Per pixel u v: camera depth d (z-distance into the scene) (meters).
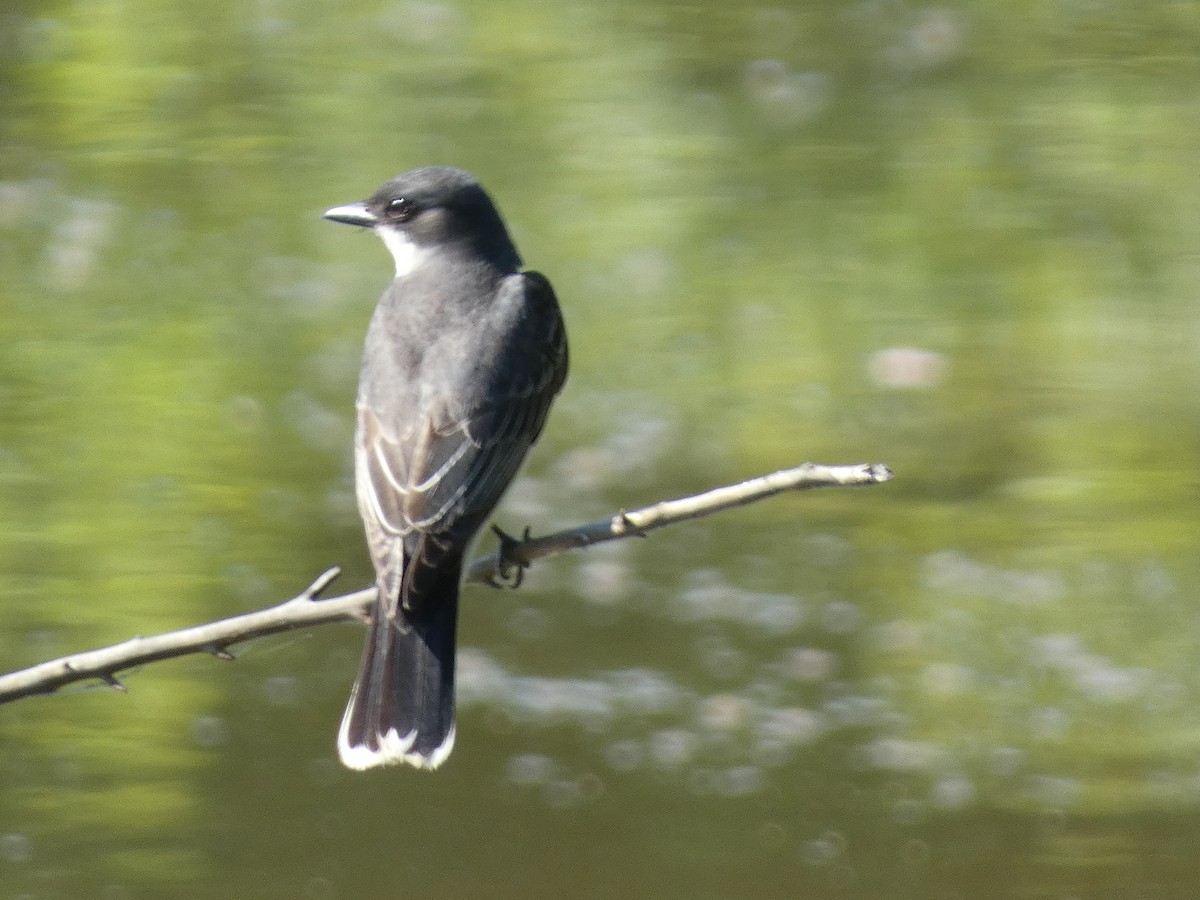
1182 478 12.99
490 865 9.16
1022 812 9.74
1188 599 11.90
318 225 15.11
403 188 7.43
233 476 12.59
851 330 14.64
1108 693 10.92
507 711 10.58
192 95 16.05
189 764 9.91
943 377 14.14
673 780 9.97
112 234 14.98
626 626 11.59
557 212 15.32
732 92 15.99
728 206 15.30
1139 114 15.49
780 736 10.41
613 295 14.93
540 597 11.91
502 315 7.02
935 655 11.37
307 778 9.84
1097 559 12.35
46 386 13.39
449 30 16.02
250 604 11.57
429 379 6.67
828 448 13.70
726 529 12.78
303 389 13.68
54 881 8.99
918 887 9.06
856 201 15.26
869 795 9.89
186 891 8.92
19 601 11.30
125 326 14.05
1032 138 15.48
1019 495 13.05
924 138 15.61
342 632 11.08
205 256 14.81
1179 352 14.16
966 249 14.88
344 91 15.87
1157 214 14.90
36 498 12.21
